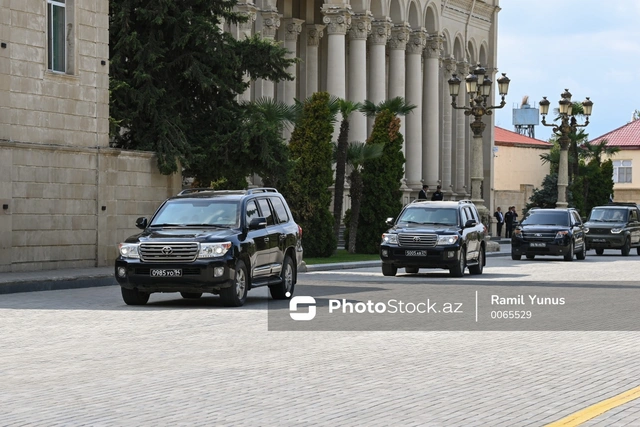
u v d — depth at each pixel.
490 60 94.25
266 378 13.70
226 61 41.38
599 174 91.69
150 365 14.91
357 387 13.01
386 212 55.00
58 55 34.59
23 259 32.66
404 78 77.31
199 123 42.09
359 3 69.31
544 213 52.31
